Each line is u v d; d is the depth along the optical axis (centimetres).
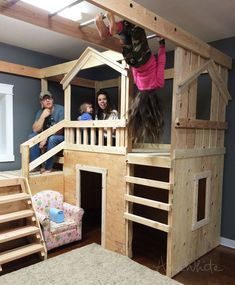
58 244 311
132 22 189
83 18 279
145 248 329
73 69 361
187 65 257
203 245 307
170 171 254
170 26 223
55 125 363
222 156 333
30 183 337
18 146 418
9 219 276
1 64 385
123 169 297
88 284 238
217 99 313
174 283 243
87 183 459
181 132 259
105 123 313
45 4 217
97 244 329
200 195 304
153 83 231
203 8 266
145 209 389
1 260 255
